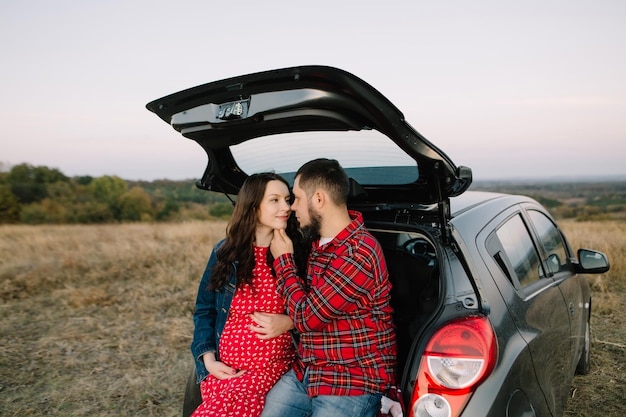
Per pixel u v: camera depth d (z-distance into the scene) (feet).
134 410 10.77
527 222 8.92
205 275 7.27
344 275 5.41
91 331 16.20
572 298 9.52
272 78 5.47
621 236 31.94
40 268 25.62
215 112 6.31
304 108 5.62
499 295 6.29
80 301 19.42
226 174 8.59
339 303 5.36
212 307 7.29
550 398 6.77
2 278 23.98
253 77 5.54
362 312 5.58
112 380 12.30
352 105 5.45
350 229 5.73
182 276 23.50
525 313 6.70
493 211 7.99
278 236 6.22
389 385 5.59
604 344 13.78
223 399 6.23
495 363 5.24
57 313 18.38
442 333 5.25
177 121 6.80
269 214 6.24
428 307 7.01
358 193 7.43
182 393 11.60
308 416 6.19
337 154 7.02
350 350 5.49
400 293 8.03
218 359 6.89
